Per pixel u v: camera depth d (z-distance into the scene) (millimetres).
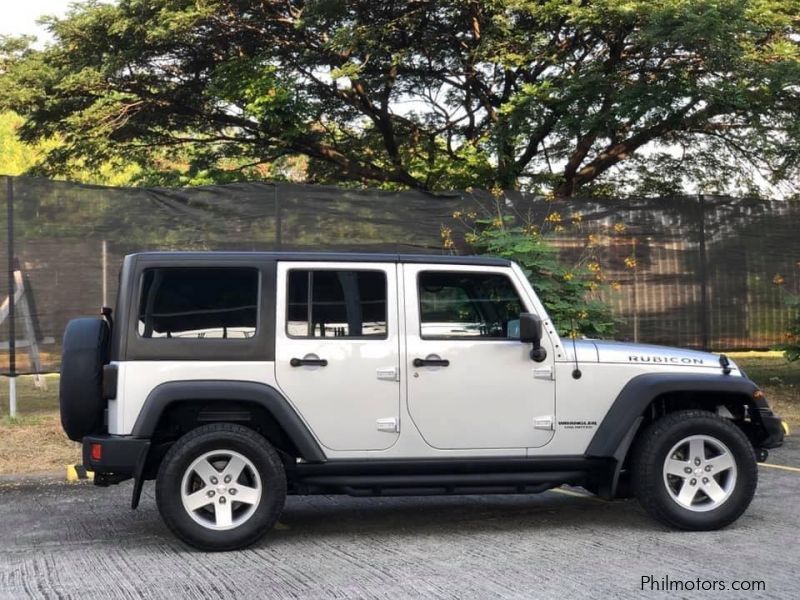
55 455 9109
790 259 13203
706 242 12883
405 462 6062
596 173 17781
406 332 6148
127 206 10875
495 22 15625
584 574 5289
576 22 14109
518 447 6215
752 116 14328
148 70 17703
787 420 11305
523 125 15297
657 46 13430
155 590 5039
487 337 6270
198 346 5906
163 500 5754
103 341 6152
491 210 12016
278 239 11336
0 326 10359
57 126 18203
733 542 6023
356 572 5375
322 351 6016
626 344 6660
